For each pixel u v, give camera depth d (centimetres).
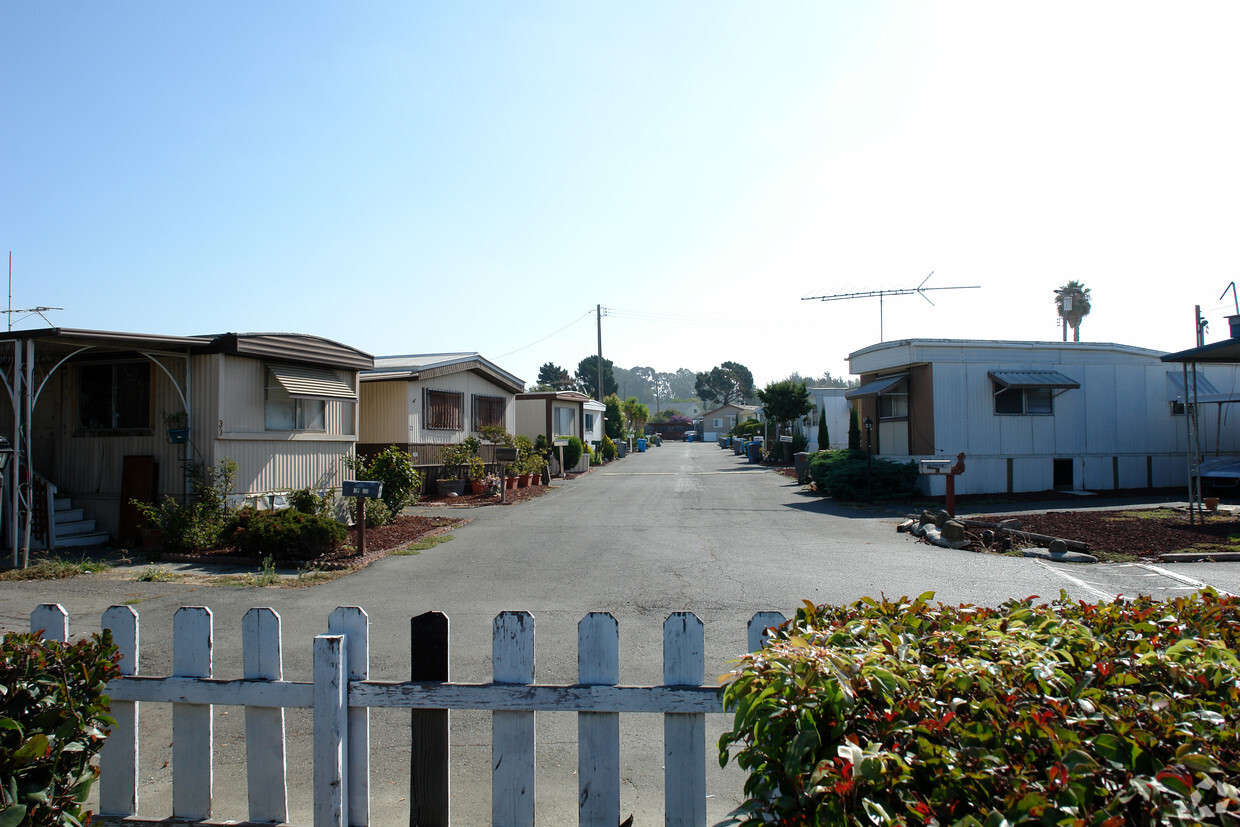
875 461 1872
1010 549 1080
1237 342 1212
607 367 9131
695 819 280
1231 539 1102
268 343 1211
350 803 297
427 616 301
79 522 1179
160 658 605
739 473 2891
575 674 547
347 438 1446
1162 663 233
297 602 791
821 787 178
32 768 239
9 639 267
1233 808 171
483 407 2344
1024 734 201
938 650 245
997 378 1820
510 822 289
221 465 1146
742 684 218
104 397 1219
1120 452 1916
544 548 1133
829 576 907
